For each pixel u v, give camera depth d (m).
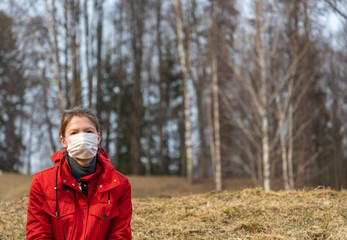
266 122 18.72
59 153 2.88
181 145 36.81
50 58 22.06
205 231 4.86
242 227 4.88
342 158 27.77
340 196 6.07
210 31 22.72
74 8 18.41
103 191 2.79
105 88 38.84
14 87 35.16
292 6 19.25
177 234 4.80
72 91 18.14
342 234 4.42
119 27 35.06
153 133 40.34
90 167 2.80
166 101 39.53
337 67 26.42
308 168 24.97
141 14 35.09
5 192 17.84
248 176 29.52
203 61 27.94
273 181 22.31
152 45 37.53
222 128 31.03
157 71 38.78
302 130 24.27
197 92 30.83
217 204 5.82
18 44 31.72
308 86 22.75
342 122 27.92
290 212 5.27
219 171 21.78
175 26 24.72
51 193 2.79
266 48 19.80
